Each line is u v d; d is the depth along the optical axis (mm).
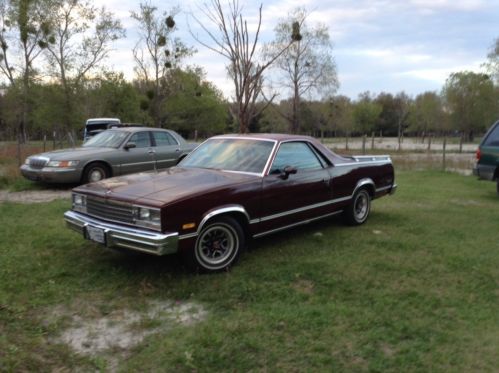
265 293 4062
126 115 38844
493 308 3826
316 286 4258
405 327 3430
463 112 56188
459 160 19469
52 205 7973
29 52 24156
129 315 3670
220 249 4625
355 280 4391
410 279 4445
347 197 6328
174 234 4090
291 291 4113
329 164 6078
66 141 30516
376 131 87000
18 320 3520
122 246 4246
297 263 4844
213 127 59344
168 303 3881
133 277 4426
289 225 5402
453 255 5195
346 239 5863
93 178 10102
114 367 2934
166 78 34375
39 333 3324
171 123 44688
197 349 3084
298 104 37406
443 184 11852
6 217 6996
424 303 3887
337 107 52938
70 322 3533
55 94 24672
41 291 4062
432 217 7320
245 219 4824
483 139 9430
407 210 7934
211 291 4102
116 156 10359
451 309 3787
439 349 3148
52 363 2965
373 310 3734
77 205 4922
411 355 3057
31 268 4633
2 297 3885
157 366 2918
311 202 5668
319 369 2898
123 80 37156
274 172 5180
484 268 4785
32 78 24781
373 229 6445
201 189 4414
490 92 52625
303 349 3117
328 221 6977
